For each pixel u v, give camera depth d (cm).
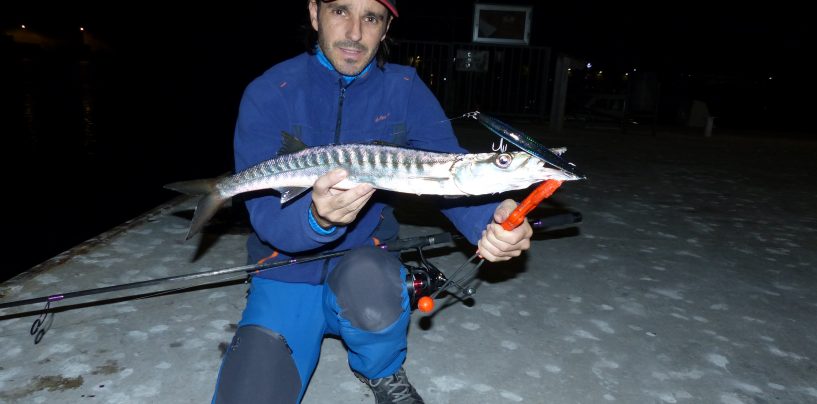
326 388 271
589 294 383
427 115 268
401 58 1479
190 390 264
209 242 447
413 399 244
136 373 275
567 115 1533
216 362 287
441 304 357
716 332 338
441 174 201
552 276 411
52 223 659
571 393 274
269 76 249
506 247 223
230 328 318
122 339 303
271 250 255
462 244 467
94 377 270
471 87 1488
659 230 535
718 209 625
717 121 1775
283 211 220
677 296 386
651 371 294
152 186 835
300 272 240
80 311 329
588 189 691
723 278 421
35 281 365
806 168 916
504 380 282
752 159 985
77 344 296
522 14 1419
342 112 252
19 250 574
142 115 1574
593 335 329
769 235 535
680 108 1574
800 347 324
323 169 216
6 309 326
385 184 209
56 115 1510
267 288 244
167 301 346
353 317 219
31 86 2377
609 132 1293
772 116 1953
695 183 757
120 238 448
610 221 556
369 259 217
